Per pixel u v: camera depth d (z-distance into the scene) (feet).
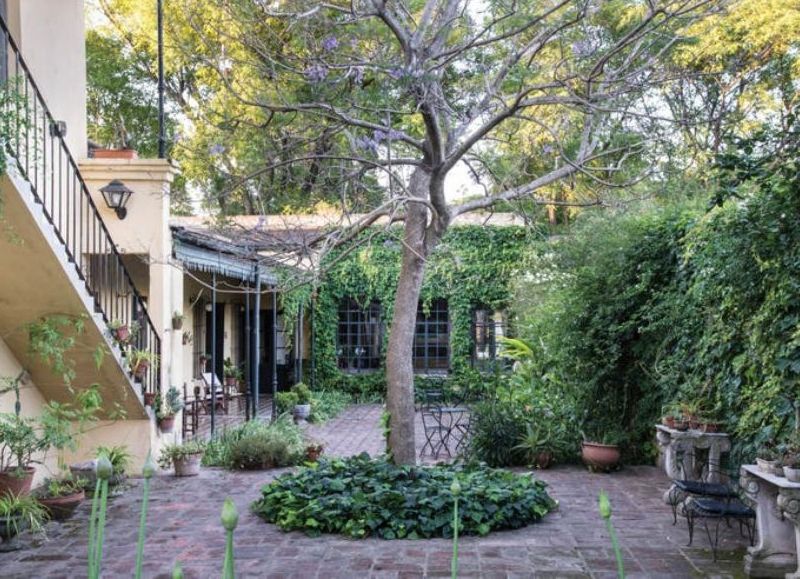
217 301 55.06
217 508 23.36
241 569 17.29
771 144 18.10
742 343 22.43
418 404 50.57
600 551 18.71
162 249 29.53
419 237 22.67
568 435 31.81
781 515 16.78
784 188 17.89
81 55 30.42
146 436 28.89
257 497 24.93
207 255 34.58
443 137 23.31
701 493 18.83
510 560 17.94
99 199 29.53
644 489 26.40
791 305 18.88
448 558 18.10
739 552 18.57
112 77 62.18
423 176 22.66
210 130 26.58
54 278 22.88
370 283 59.16
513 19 20.66
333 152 22.84
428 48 20.12
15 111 19.85
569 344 32.86
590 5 19.25
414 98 19.52
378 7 18.83
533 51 21.65
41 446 22.04
